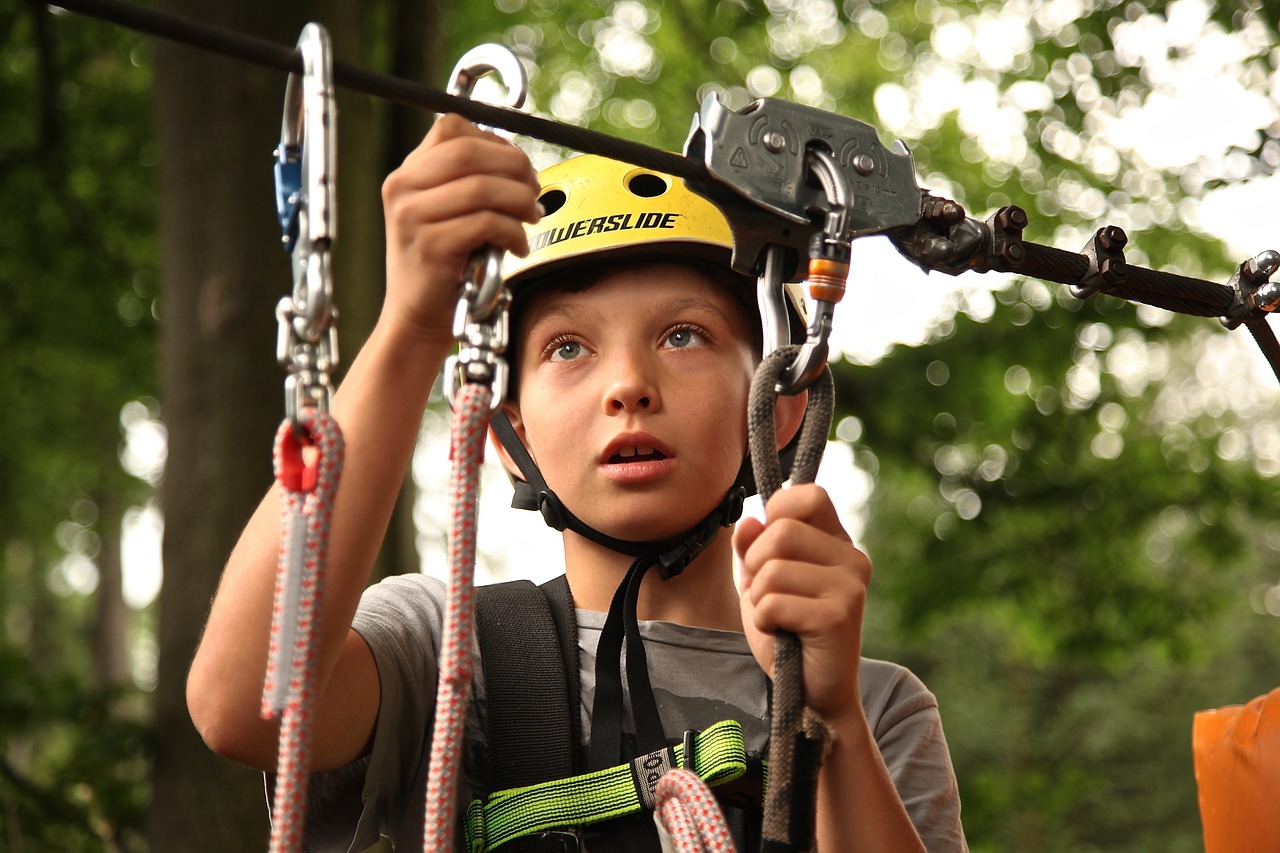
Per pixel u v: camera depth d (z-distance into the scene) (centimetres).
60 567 2788
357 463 131
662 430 171
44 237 984
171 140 586
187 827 555
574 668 173
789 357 128
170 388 575
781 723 127
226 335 565
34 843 655
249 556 143
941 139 990
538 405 177
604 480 172
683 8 959
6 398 1165
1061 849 2002
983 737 2106
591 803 161
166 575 569
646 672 168
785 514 128
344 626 135
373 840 168
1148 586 1005
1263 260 151
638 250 177
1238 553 999
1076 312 900
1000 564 988
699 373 175
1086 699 2134
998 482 968
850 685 133
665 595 184
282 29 576
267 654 140
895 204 132
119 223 996
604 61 1032
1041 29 872
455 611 111
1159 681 2153
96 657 1948
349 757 162
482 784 165
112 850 436
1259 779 173
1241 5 800
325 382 108
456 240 116
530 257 178
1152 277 148
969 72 954
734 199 129
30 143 966
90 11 100
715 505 177
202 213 573
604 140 121
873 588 1517
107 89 956
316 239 104
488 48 122
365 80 109
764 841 125
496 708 168
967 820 1062
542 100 1046
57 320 1034
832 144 130
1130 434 998
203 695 142
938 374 921
